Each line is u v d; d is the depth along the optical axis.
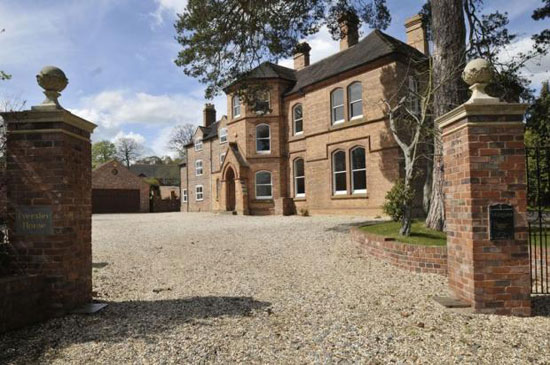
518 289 4.57
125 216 30.83
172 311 4.86
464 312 4.62
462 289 4.97
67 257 4.66
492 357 3.40
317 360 3.38
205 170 33.94
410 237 8.31
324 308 4.94
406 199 8.56
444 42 9.31
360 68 18.53
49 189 4.60
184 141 68.12
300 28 13.19
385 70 17.41
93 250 10.41
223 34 12.76
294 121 23.12
